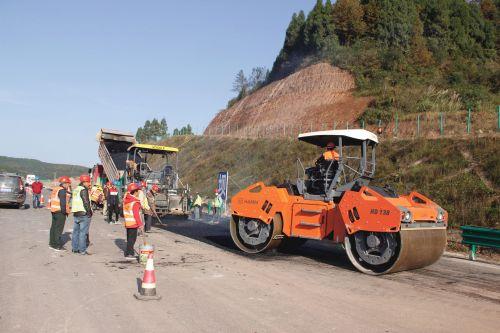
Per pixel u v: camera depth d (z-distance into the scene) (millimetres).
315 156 29625
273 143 36000
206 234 14641
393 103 37906
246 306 6324
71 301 6332
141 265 9023
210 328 5344
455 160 19391
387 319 5973
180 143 51031
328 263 10133
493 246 11047
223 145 42688
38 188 24328
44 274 7980
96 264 9016
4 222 16266
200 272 8500
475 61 53250
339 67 51531
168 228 16281
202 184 36344
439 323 5891
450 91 37656
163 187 18578
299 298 6871
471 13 61625
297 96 51000
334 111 43375
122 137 24531
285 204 10695
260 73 70312
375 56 50125
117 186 20219
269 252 11547
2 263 8859
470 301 7145
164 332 5164
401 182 19594
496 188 16625
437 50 52750
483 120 25531
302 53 62281
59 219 10672
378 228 8852
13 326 5258
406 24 54812
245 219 11516
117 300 6426
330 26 58812
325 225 9969
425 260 9375
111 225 16484
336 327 5539
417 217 9172
